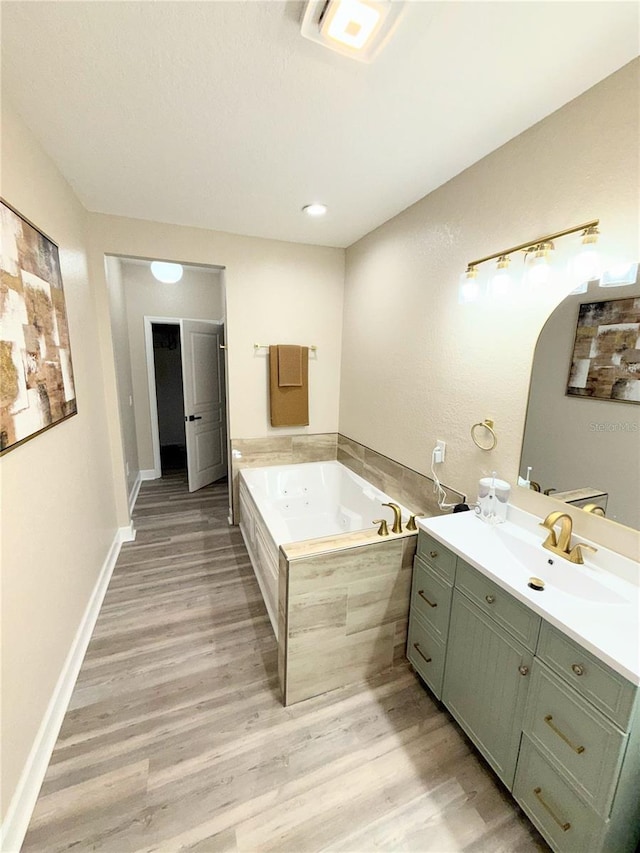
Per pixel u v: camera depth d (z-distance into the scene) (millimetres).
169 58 1192
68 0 989
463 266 1928
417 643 1820
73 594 1869
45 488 1557
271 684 1795
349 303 3201
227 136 1629
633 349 1234
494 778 1414
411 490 2443
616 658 946
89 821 1246
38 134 1597
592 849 1026
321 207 2367
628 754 959
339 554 1668
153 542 3121
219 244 2869
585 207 1351
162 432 6391
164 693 1729
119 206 2410
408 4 978
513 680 1270
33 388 1424
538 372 1561
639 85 1167
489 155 1735
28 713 1321
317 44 1127
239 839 1214
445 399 2107
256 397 3238
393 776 1410
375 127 1552
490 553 1492
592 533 1396
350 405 3266
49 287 1643
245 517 3088
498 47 1126
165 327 6172
